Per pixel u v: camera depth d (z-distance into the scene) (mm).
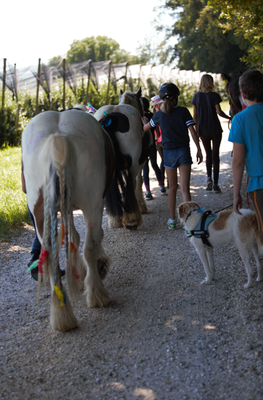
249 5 8031
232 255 4453
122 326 3139
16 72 15727
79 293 3793
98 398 2326
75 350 2840
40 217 3094
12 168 9734
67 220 2875
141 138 5273
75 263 2963
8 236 5562
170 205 5449
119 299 3611
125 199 5230
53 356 2783
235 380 2377
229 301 3416
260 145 2836
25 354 2826
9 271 4457
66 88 17859
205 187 7820
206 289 3701
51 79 16562
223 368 2506
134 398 2307
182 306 3410
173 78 31016
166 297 3602
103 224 6047
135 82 24500
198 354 2688
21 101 16156
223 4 8383
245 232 3482
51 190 2824
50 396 2359
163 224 5793
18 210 6344
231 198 6770
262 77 2852
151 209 6621
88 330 3100
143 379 2477
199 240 3723
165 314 3291
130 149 5035
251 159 2879
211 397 2254
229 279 3859
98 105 19047
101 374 2553
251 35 10070
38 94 15992
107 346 2873
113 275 4156
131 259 4566
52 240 2846
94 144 3168
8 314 3467
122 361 2684
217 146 7047
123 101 5816
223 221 3584
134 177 5254
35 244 3846
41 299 3750
